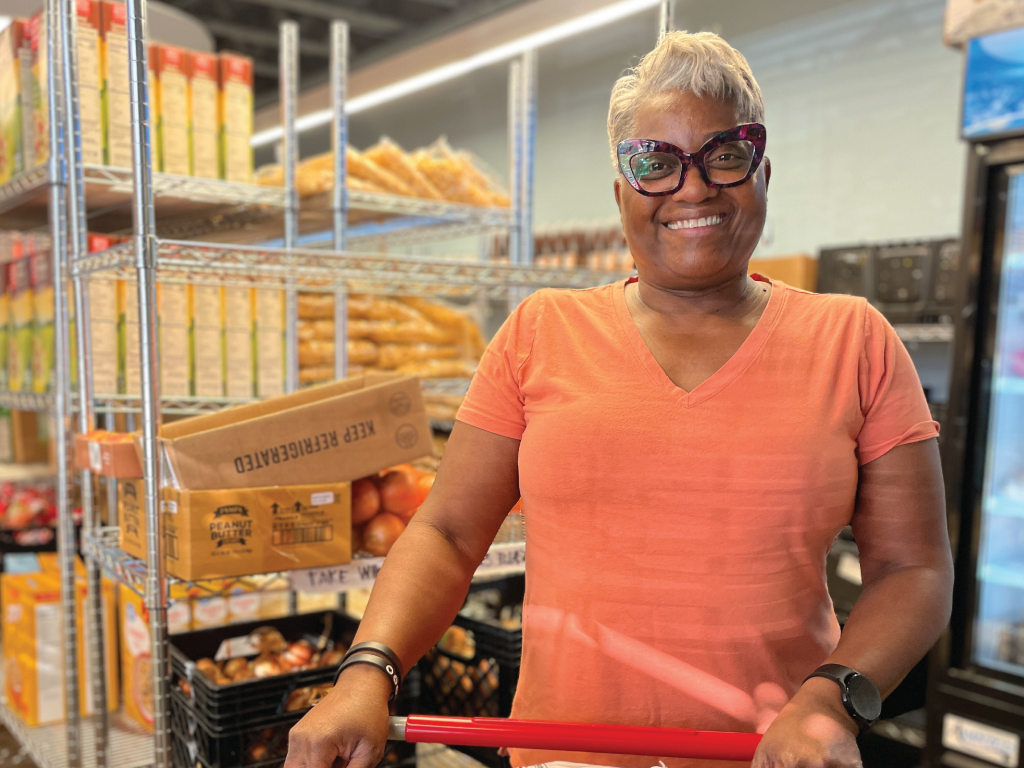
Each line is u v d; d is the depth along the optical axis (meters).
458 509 1.17
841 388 1.04
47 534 3.66
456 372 3.29
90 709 2.67
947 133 3.65
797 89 4.25
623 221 1.11
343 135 2.62
